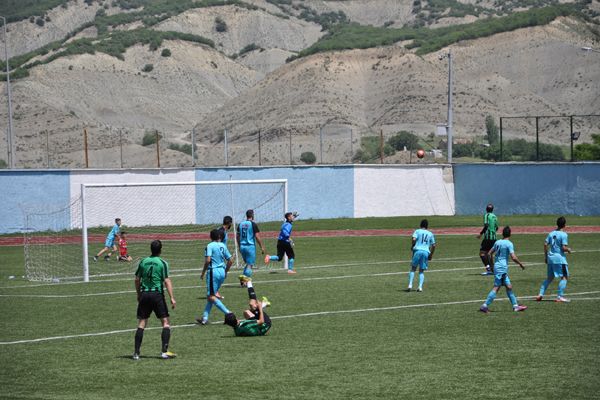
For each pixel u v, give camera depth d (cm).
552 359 2122
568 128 16788
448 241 5709
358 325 2633
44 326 2736
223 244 2714
